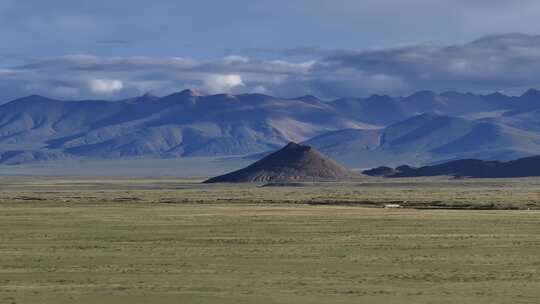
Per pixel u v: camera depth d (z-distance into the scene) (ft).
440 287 340.80
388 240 548.31
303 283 353.51
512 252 473.67
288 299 311.47
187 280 363.35
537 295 320.50
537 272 387.75
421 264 420.77
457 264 419.95
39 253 474.49
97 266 414.41
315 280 363.15
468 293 324.60
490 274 381.60
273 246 513.45
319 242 537.65
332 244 523.70
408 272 390.63
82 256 459.32
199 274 384.47
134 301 308.60
